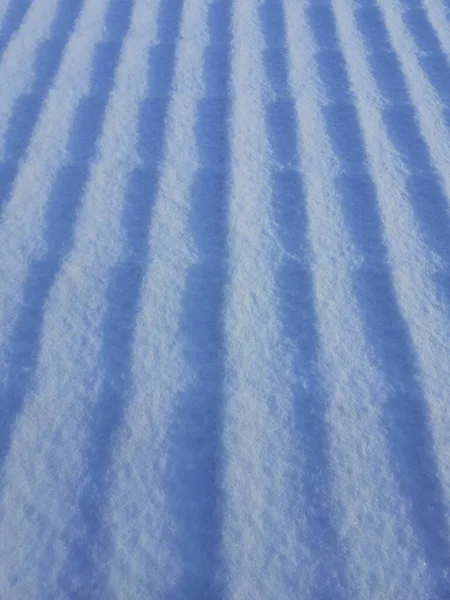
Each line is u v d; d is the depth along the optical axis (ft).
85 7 7.74
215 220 5.33
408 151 5.98
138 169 5.76
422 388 4.24
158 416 4.09
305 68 6.91
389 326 4.61
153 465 3.87
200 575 3.46
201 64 6.93
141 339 4.48
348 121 6.28
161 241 5.13
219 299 4.75
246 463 3.88
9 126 6.22
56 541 3.57
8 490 3.75
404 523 3.66
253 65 6.93
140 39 7.26
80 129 6.17
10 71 6.84
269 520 3.65
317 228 5.27
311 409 4.15
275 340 4.51
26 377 4.27
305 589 3.41
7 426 4.03
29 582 3.43
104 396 4.18
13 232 5.21
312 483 3.81
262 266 4.98
